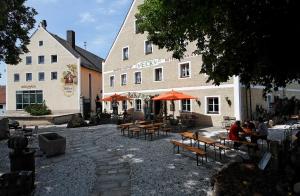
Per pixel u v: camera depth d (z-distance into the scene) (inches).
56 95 1510.8
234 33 279.0
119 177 341.4
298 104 824.3
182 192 281.7
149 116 1013.2
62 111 1494.8
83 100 1457.9
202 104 885.8
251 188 227.9
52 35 1531.7
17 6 763.4
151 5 369.7
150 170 366.0
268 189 224.8
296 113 832.9
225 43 315.0
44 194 291.7
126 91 1187.9
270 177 250.2
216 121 846.5
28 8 826.8
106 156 466.6
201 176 332.8
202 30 339.3
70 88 1488.7
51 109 1512.1
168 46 395.2
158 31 387.9
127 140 630.5
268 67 250.8
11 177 271.3
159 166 384.5
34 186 309.7
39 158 467.2
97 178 340.5
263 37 240.8
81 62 1512.1
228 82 814.5
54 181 335.3
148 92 1080.2
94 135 738.8
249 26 245.1
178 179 323.6
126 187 303.4
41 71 1535.4
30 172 282.4
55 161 442.3
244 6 230.1
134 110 1144.8
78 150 532.4
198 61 899.4
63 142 495.8
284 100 842.2
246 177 253.8
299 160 249.6
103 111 1306.6
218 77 353.7
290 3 204.5
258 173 262.8
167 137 650.2
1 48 816.9
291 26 213.3
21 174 274.2
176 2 223.9
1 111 1907.0
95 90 1670.8
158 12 340.5
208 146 519.2
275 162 268.4
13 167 329.7
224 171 276.5
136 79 1144.8
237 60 302.8
